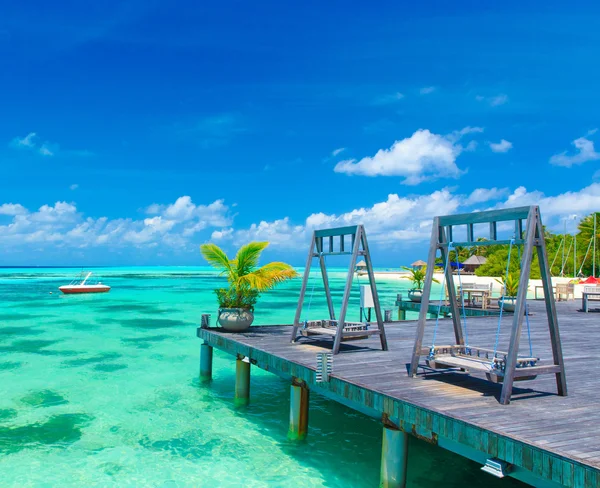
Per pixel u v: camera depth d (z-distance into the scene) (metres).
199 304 37.03
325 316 28.42
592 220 68.50
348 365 8.67
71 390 12.35
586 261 66.56
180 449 8.77
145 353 17.11
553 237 74.75
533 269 55.75
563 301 25.03
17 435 9.29
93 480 7.50
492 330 13.95
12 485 7.29
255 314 30.02
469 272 83.44
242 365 11.27
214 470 7.93
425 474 7.88
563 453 4.55
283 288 65.25
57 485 7.32
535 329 14.16
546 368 6.57
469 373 8.01
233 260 13.17
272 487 7.37
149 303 37.72
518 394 6.78
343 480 7.63
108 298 42.56
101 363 15.45
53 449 8.66
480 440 5.32
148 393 12.20
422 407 6.08
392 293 54.22
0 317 27.64
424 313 7.81
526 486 7.47
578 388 7.16
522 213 6.62
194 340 19.92
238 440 9.22
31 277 97.69
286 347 10.55
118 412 10.71
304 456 8.52
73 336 20.84
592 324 15.49
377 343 11.16
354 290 61.66
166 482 7.48
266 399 11.88
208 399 11.81
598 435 5.09
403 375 7.87
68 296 44.47
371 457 8.52
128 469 7.91
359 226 9.95
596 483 4.19
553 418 5.69
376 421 10.39
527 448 4.82
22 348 17.92
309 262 11.40
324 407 11.38
